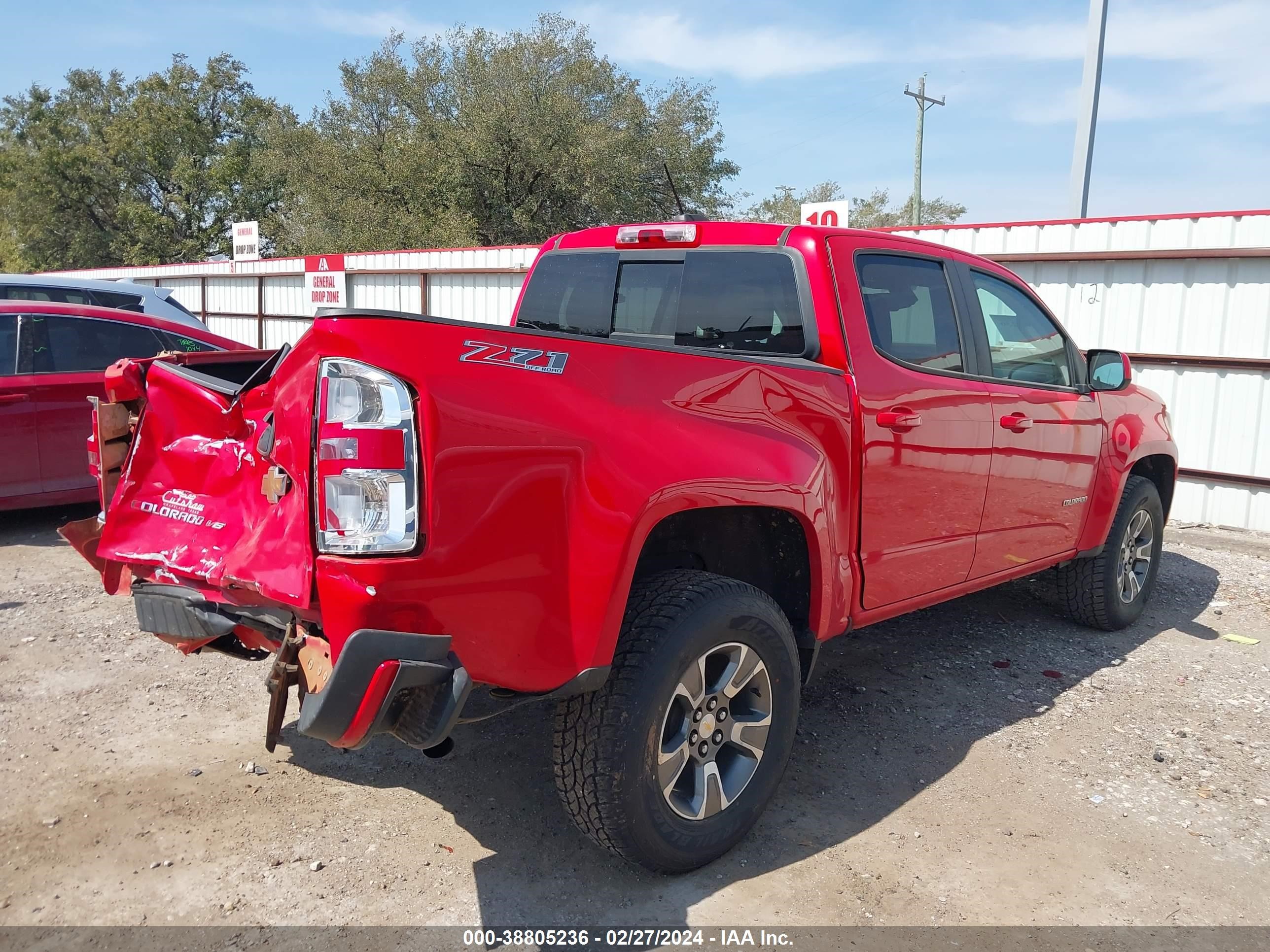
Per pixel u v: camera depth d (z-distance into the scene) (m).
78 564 5.97
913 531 3.54
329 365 2.18
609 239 3.98
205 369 3.76
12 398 6.40
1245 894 2.81
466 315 14.95
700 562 3.18
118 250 46.53
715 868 2.86
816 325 3.27
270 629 2.54
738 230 3.53
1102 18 12.84
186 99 46.00
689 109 34.56
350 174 33.41
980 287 4.04
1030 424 4.10
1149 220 8.34
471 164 31.72
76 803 3.12
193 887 2.69
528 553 2.31
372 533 2.13
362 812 3.13
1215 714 4.14
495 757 3.54
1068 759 3.68
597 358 2.52
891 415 3.34
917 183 34.50
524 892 2.71
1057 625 5.34
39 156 45.12
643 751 2.53
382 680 2.10
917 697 4.25
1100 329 8.84
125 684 4.09
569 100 31.92
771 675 2.91
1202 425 8.38
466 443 2.20
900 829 3.12
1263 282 7.88
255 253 19.66
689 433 2.67
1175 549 7.42
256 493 2.53
